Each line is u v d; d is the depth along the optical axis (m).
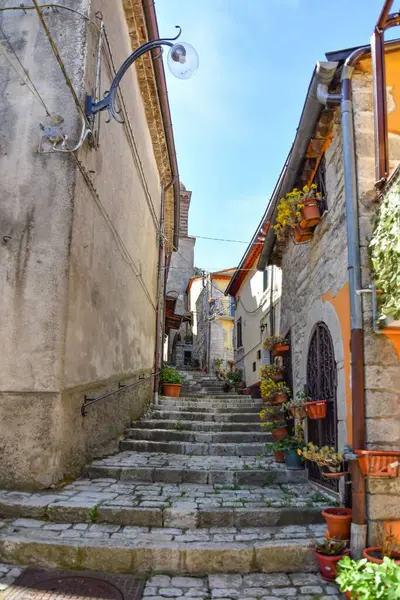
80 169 5.29
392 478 3.83
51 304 4.89
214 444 6.90
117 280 7.01
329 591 3.50
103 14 6.06
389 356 3.99
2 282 4.94
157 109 9.10
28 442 4.71
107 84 6.24
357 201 4.25
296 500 4.81
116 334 7.00
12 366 4.80
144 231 9.31
